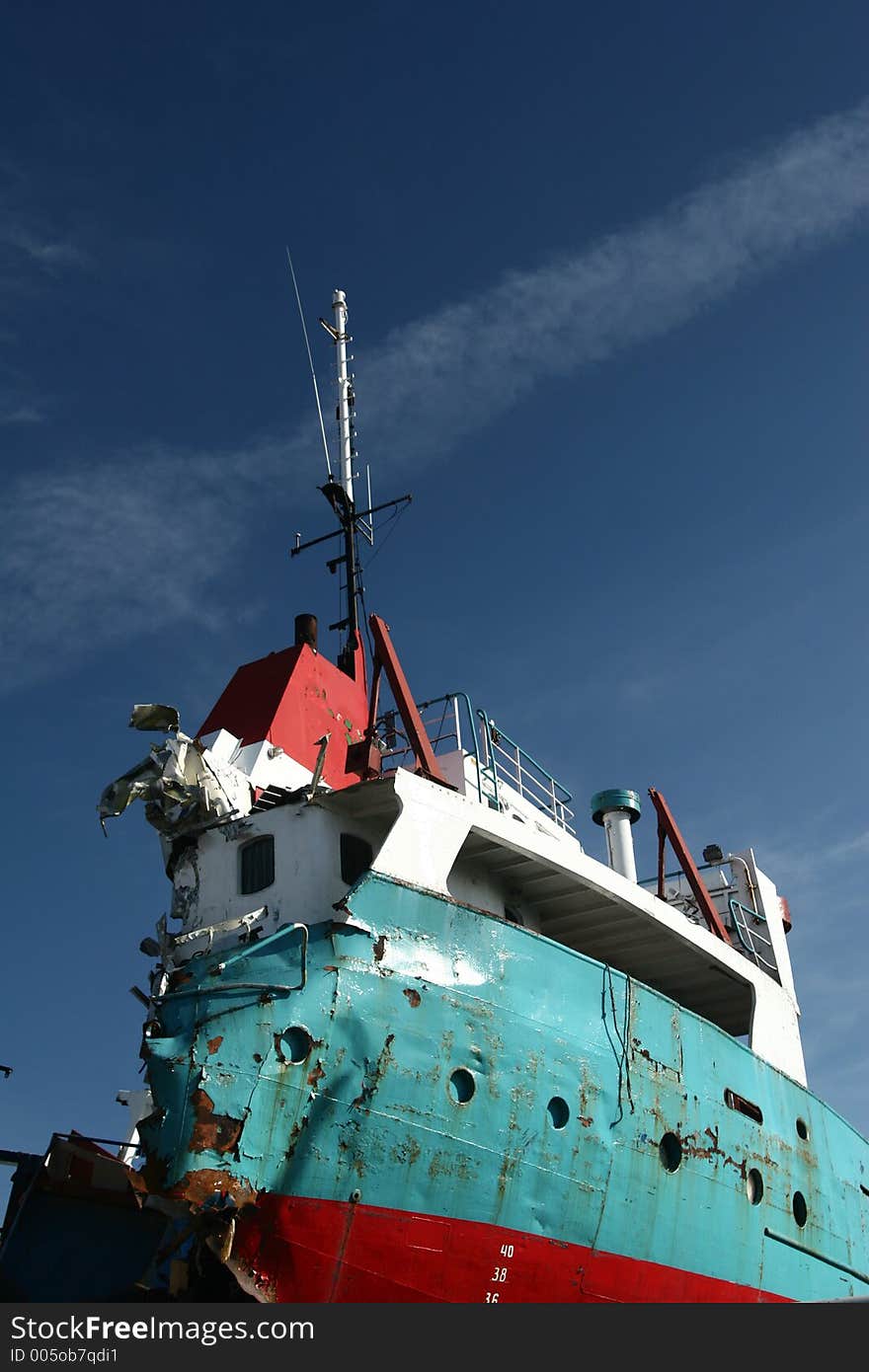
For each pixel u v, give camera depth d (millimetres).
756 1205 25406
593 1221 21078
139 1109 24562
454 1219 19234
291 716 25688
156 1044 18359
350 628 30859
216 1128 17844
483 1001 20359
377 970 19375
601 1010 22391
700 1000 29906
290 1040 18547
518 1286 19891
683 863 29625
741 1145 25234
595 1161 21234
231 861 21531
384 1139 18750
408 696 23734
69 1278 21047
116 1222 21594
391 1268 18594
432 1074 19359
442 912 20438
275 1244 17891
